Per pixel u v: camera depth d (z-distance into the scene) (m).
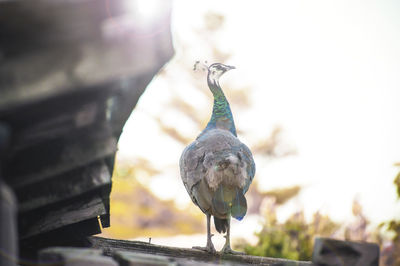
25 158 4.04
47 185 4.66
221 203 6.94
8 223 3.36
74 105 3.77
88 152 4.25
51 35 3.27
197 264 5.15
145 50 3.53
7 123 3.58
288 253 10.74
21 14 3.14
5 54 3.20
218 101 8.64
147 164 27.73
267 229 11.23
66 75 3.30
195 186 7.36
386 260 10.42
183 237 23.52
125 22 3.47
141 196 26.45
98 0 3.29
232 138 7.74
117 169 27.28
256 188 23.95
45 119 3.71
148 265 4.20
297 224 11.77
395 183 11.62
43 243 5.95
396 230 10.72
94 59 3.38
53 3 3.17
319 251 4.74
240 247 11.64
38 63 3.25
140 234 23.45
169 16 3.59
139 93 4.41
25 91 3.20
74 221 5.49
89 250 4.38
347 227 11.66
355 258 4.75
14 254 3.41
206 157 7.30
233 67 8.80
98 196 5.79
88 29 3.36
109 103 4.18
